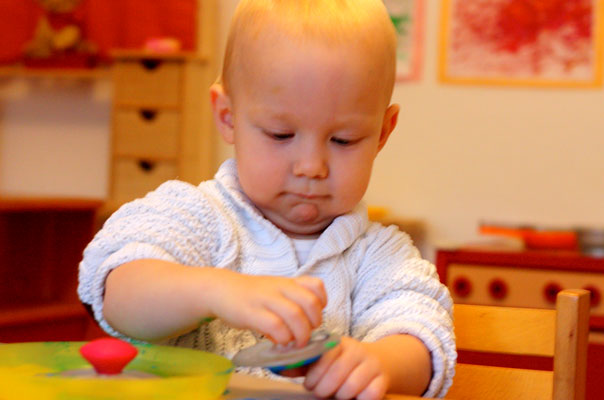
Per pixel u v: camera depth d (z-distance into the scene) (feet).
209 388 1.83
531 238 8.21
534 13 8.97
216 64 9.88
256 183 2.66
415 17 9.28
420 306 2.67
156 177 9.41
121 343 1.93
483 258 7.54
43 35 10.43
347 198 2.70
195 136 9.34
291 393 1.95
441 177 9.29
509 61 9.06
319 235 2.91
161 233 2.58
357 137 2.59
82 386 1.73
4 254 9.20
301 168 2.56
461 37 9.18
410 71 9.32
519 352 3.22
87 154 10.68
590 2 8.83
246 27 2.65
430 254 9.31
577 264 7.30
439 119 9.27
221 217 2.78
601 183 8.87
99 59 10.37
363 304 2.81
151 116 9.77
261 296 1.99
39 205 7.91
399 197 9.40
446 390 2.50
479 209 9.19
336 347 1.95
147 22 10.05
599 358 7.04
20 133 10.98
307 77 2.47
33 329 8.19
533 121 9.03
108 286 2.40
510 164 9.11
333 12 2.56
